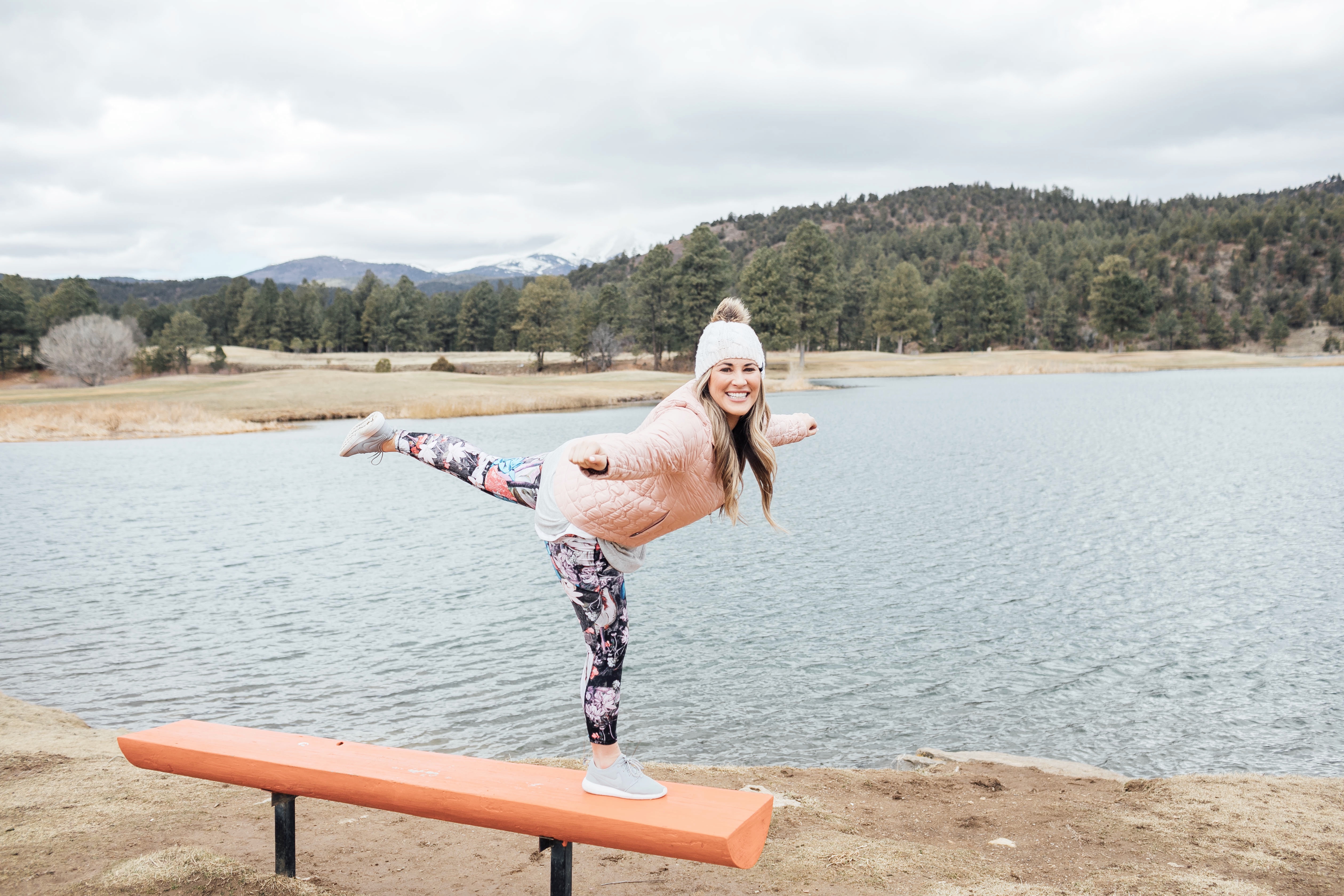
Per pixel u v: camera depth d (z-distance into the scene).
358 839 4.57
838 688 8.96
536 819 2.80
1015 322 143.38
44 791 5.13
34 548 16.84
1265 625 10.89
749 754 7.44
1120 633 10.69
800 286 97.06
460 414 51.69
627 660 9.90
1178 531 16.56
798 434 3.35
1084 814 5.16
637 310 108.81
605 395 60.47
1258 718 8.14
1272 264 195.25
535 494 2.96
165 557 15.90
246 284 181.25
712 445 2.77
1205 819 5.02
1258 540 15.70
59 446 37.56
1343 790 5.58
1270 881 4.12
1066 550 15.26
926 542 16.09
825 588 13.03
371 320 155.62
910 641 10.50
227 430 44.00
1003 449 30.62
